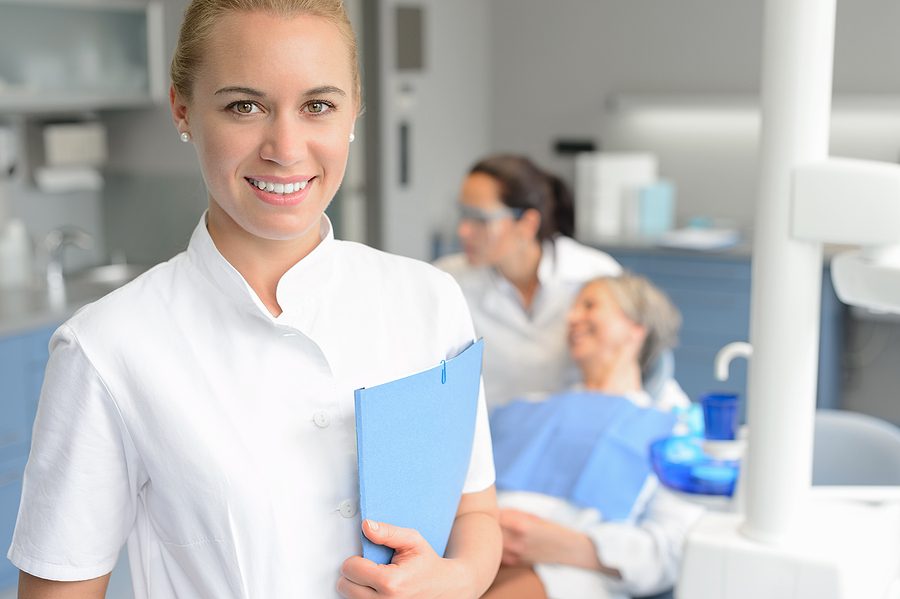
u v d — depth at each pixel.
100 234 5.09
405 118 5.75
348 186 5.61
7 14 4.13
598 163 5.72
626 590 2.10
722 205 5.95
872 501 0.94
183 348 1.02
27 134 4.75
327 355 1.06
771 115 0.80
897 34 5.38
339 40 0.97
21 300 4.16
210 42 0.94
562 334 3.07
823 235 0.78
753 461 0.84
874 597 0.82
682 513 2.17
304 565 1.03
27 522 1.03
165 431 1.00
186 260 1.07
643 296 2.56
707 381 5.24
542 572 2.08
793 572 0.81
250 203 0.97
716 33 5.82
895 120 5.42
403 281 1.14
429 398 1.01
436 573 1.01
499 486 2.30
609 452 2.28
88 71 4.46
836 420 2.59
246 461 1.01
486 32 6.41
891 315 5.12
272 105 0.94
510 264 3.10
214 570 1.02
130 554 1.10
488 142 6.52
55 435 1.01
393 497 1.00
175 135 4.86
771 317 0.81
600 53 6.14
